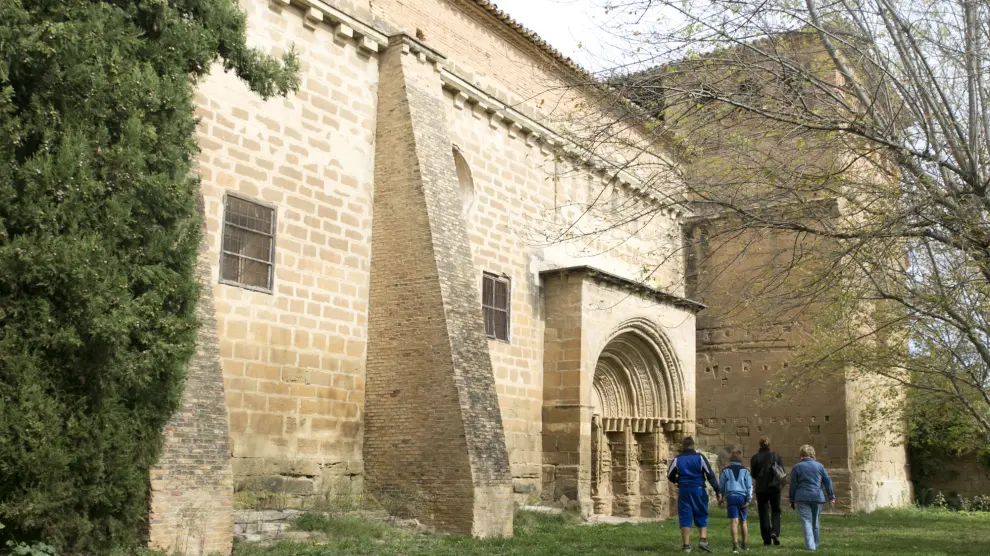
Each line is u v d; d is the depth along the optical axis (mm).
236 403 15266
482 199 21625
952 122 11906
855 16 12195
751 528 20422
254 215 16062
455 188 18859
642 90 12594
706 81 11922
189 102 11656
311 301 16828
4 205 9484
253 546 12953
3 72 9438
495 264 21812
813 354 23375
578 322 22828
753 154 12641
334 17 17906
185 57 11617
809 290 14930
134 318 10055
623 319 24453
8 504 9398
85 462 10031
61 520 9852
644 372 26156
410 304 17562
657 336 25891
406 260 17797
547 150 23891
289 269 16531
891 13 12156
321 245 17188
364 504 16578
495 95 22109
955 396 19438
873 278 14125
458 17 21234
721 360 30078
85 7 10211
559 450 22453
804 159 12609
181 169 11164
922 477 34062
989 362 13828
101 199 10133
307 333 16672
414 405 17125
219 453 12430
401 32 18812
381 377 17578
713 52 11898
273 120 16609
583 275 22938
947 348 18062
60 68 9906
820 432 28109
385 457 17203
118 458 10344
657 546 15281
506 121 22531
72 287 9672
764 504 16078
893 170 12625
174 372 10844
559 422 22594
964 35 12359
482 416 17031
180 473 11766
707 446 29844
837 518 25688
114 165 10211
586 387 22625
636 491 25891
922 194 11664
